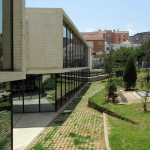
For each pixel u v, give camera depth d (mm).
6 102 5551
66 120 9266
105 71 12562
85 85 24047
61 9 9969
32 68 10109
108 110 9484
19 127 8461
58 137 7051
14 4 5840
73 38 15008
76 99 14891
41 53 10102
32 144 6609
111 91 11789
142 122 7230
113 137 6215
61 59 10164
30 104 11188
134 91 14445
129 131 6641
